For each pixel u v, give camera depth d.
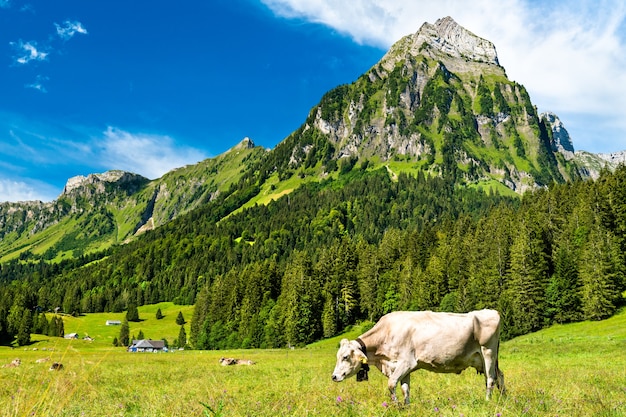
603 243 79.06
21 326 108.19
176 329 162.50
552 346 48.72
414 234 142.38
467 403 9.73
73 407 10.22
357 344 11.09
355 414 9.03
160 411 9.80
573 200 114.00
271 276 126.00
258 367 33.19
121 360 41.41
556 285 79.19
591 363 29.73
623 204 90.88
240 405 10.71
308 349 83.88
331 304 106.25
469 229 128.88
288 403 10.39
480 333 11.30
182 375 24.94
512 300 82.00
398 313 11.60
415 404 9.88
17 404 7.11
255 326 108.62
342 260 123.81
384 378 19.42
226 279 136.38
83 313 196.00
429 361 11.14
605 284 73.00
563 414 8.88
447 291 105.31
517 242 87.88
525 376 19.19
